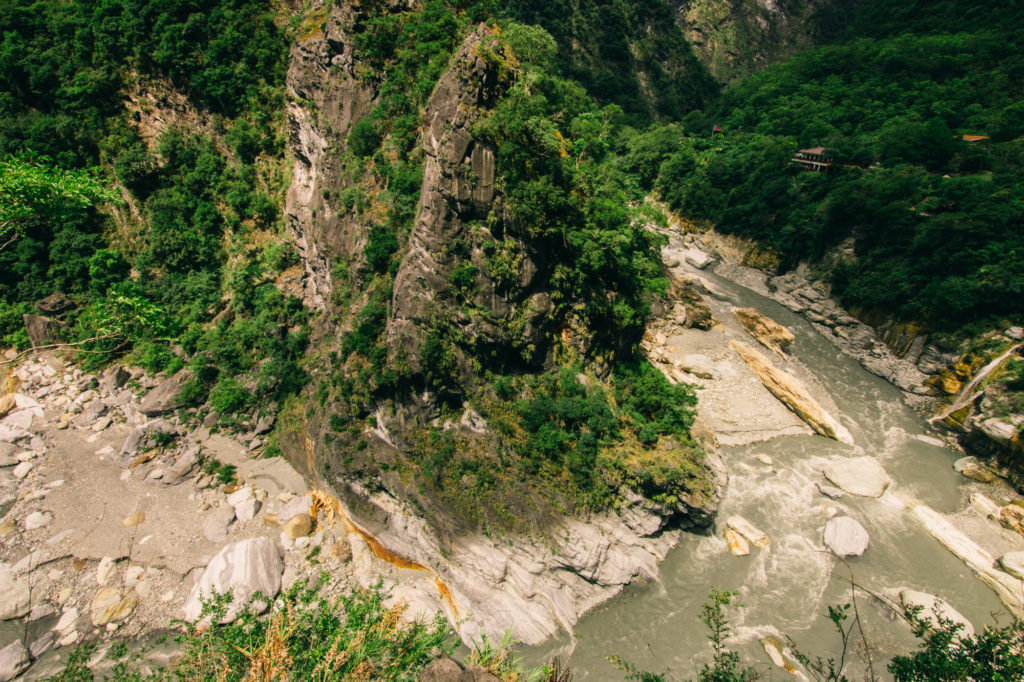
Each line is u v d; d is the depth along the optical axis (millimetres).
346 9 41562
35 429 42562
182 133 52781
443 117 32750
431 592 32656
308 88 46906
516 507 33844
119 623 30328
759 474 42969
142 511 36938
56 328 48812
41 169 22062
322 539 35656
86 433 42750
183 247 51188
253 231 51844
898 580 33938
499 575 32125
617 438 37031
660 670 28609
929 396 53000
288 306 47344
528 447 35188
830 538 36219
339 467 36281
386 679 16719
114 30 50500
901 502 40406
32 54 50969
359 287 40250
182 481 39375
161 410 43875
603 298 39688
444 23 38969
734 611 31828
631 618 31719
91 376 46469
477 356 36188
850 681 27422
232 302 49688
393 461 35938
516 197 32875
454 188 32812
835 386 55562
